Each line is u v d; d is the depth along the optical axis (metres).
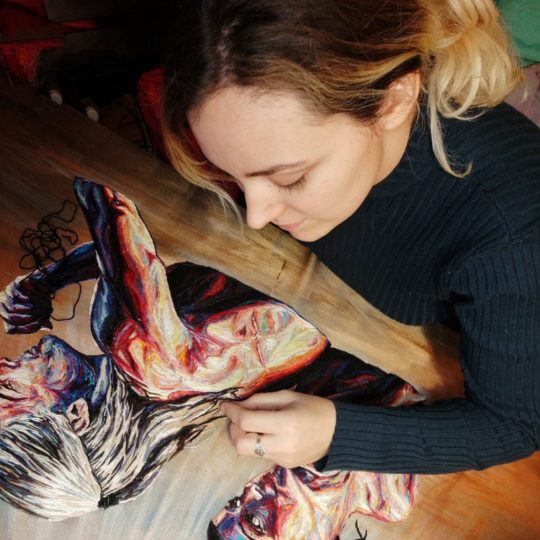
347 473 0.76
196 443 0.71
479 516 0.82
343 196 0.56
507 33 0.72
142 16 1.35
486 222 0.65
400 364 0.85
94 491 0.65
